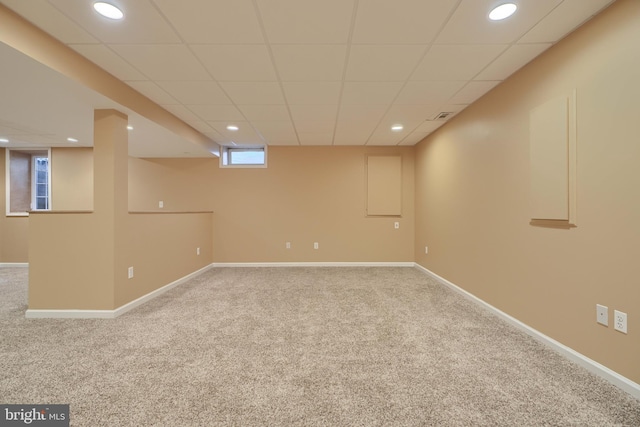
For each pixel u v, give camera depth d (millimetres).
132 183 5977
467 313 3225
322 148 5953
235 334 2680
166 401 1733
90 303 3086
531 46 2354
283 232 5957
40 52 2133
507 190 2938
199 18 2010
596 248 1979
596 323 1987
